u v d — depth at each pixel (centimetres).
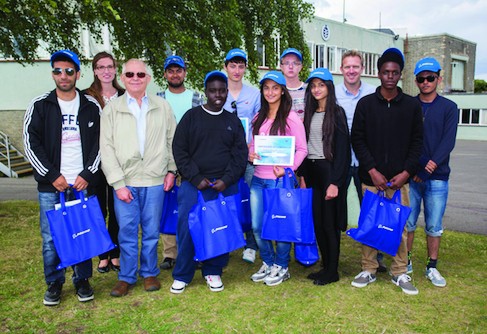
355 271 452
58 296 375
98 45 1315
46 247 368
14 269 465
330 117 393
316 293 395
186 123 386
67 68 351
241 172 392
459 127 3045
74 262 351
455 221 728
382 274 445
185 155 384
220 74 381
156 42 679
